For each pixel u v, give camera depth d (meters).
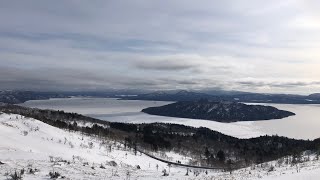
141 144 111.44
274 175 26.48
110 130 140.62
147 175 25.55
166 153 107.31
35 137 48.81
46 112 145.75
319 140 69.38
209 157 115.25
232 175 28.81
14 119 61.72
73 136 63.28
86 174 22.03
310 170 27.16
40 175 19.67
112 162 43.09
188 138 165.88
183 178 25.16
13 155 28.31
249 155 135.62
